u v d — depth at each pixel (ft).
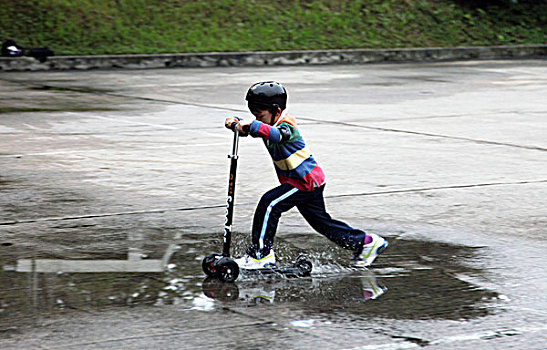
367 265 34.35
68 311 28.35
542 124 76.59
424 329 26.99
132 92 96.99
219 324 27.30
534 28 166.09
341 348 25.29
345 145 64.54
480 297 30.37
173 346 25.31
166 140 65.87
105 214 42.86
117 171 53.98
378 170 55.31
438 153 61.82
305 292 30.78
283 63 137.18
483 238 39.17
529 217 43.45
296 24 151.33
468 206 45.73
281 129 31.22
